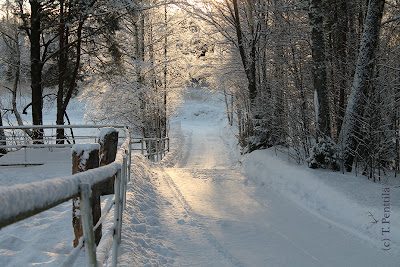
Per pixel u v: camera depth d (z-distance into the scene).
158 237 4.94
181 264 4.16
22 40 21.38
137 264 3.57
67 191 1.27
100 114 21.77
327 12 9.99
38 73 15.32
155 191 7.93
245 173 11.55
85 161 3.07
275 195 8.47
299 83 12.63
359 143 9.12
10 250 3.65
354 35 12.79
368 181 8.39
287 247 5.05
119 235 3.84
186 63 22.62
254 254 4.73
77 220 3.29
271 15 15.14
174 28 21.89
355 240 5.38
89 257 1.65
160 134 24.38
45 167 9.66
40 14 14.62
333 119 13.20
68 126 9.34
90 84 21.27
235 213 6.81
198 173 11.58
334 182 7.83
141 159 11.19
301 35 13.64
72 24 15.93
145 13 19.12
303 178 8.64
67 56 17.19
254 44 14.70
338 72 12.03
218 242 5.05
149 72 21.53
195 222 5.84
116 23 16.14
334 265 4.43
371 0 9.16
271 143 14.09
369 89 9.55
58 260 3.22
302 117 11.23
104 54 18.77
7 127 9.03
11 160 10.30
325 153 9.19
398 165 11.46
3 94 23.11
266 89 14.97
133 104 21.41
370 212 6.00
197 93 58.66
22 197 0.86
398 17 9.52
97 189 3.26
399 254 4.69
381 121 9.28
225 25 16.75
